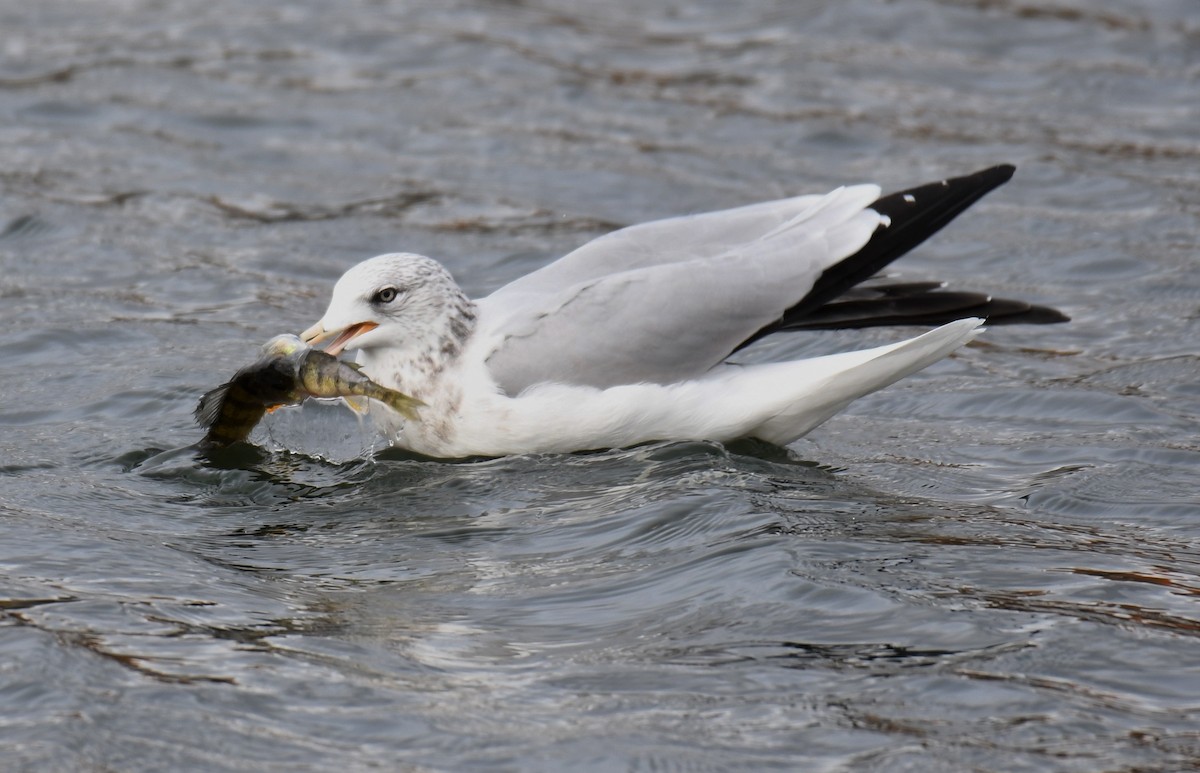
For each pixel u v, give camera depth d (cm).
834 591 946
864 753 774
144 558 1014
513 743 786
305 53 2569
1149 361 1495
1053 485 1161
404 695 834
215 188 2027
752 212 1293
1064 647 878
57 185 2002
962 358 1529
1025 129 2239
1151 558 1020
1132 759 768
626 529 1062
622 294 1206
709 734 793
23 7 2786
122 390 1370
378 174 2088
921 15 2717
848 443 1283
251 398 1200
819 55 2552
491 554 1032
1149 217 1916
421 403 1171
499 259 1806
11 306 1605
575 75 2467
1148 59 2514
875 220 1243
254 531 1078
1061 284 1739
